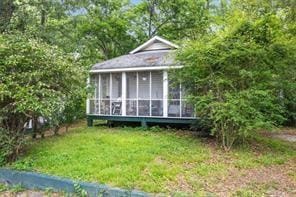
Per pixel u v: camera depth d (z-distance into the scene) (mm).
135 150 10203
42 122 12734
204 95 12289
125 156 9367
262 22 11891
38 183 8094
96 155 9547
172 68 13781
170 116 16266
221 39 11883
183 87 13680
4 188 8328
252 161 10094
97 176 7770
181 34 27391
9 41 10047
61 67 10031
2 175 8805
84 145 11008
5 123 9609
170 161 9250
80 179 7742
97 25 26562
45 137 13281
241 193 7133
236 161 9914
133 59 18562
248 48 11484
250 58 11711
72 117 15031
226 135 11711
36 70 9609
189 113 15523
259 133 16328
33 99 9172
